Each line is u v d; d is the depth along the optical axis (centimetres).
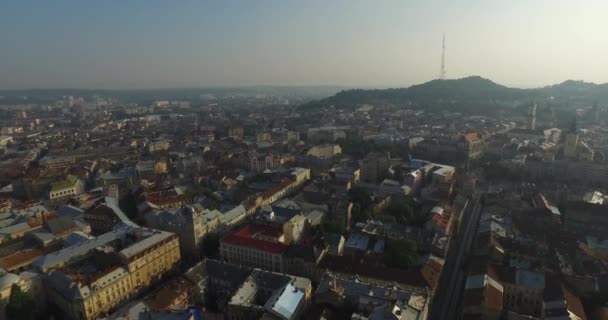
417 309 18850
